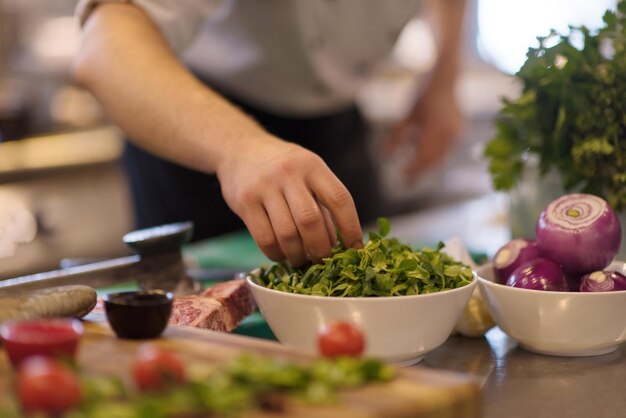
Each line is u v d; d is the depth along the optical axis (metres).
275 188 0.98
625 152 1.15
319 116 2.06
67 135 2.88
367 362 0.62
